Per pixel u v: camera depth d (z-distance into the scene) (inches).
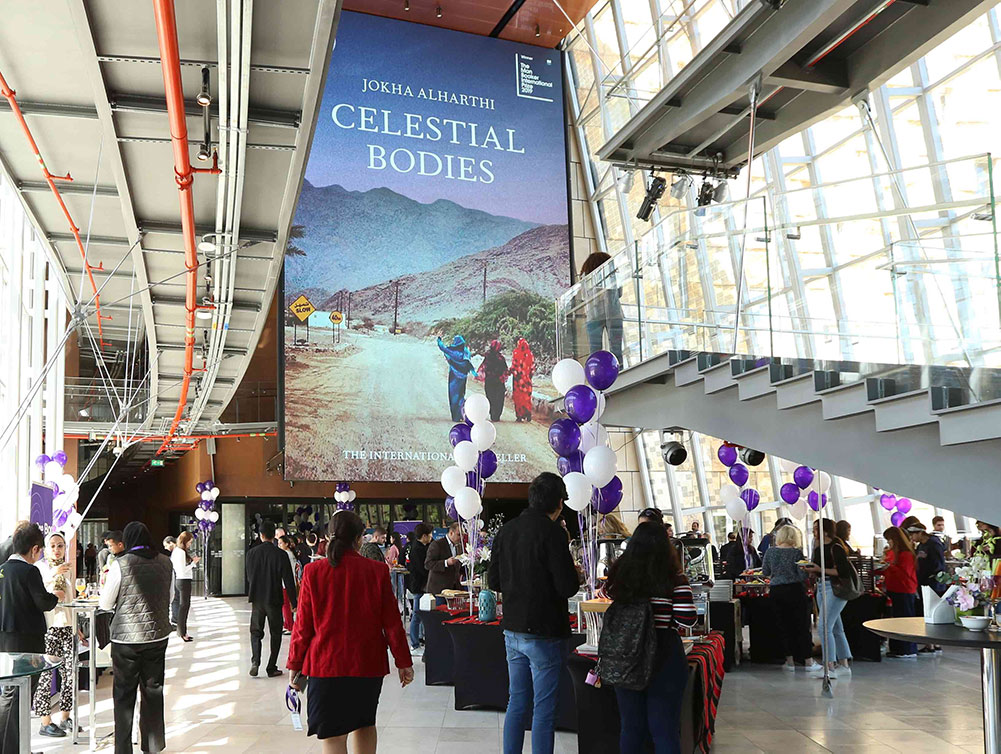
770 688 315.6
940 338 210.8
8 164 306.2
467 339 895.1
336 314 860.6
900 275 223.1
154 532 1437.0
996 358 194.5
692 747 205.5
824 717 266.4
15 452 443.8
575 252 972.6
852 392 237.1
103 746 247.9
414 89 904.9
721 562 534.9
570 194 941.2
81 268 420.5
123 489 1598.2
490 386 895.1
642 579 173.3
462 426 366.9
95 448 1075.3
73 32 223.6
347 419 852.0
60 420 496.4
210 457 985.5
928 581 411.5
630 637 171.3
